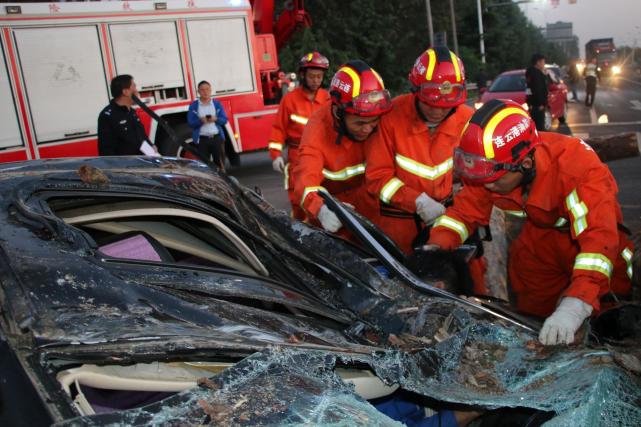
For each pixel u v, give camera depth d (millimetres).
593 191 2518
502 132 2512
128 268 1878
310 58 5359
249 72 10500
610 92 29984
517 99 13516
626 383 1977
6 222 1847
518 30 60250
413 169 3578
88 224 2330
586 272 2395
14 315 1477
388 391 1891
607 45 51312
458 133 3588
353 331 2203
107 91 9250
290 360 1529
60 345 1394
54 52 8820
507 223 4551
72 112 9016
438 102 3279
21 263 1648
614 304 2947
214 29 10117
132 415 1235
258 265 2547
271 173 10906
